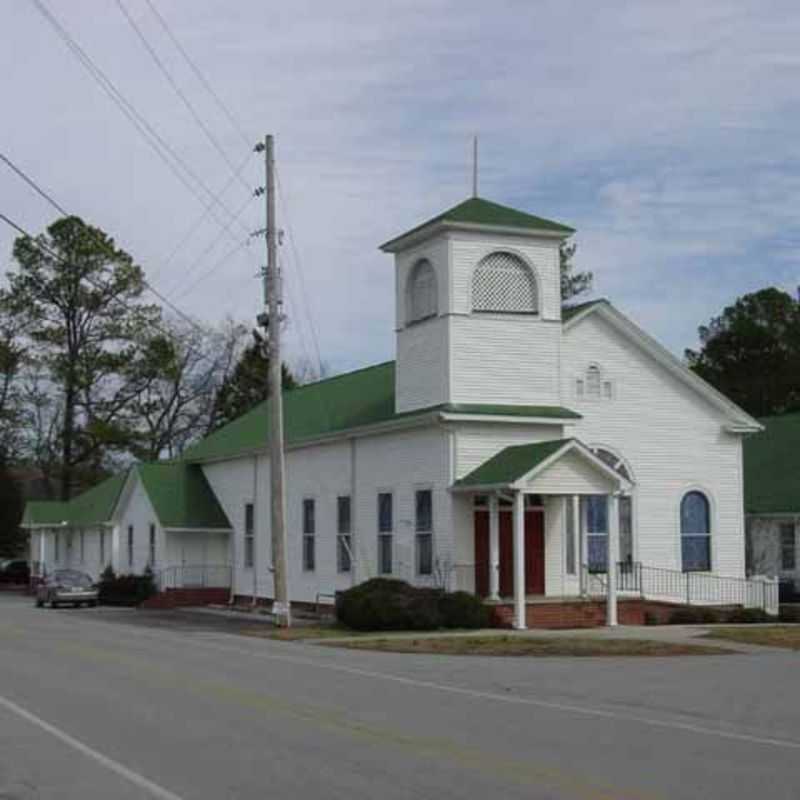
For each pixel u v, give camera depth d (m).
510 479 35.28
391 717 16.73
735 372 86.06
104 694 19.48
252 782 11.97
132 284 81.06
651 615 38.34
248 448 52.09
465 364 38.59
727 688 20.58
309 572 47.03
